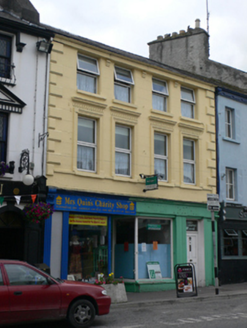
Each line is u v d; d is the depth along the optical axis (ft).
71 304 31.01
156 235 58.03
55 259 46.83
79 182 49.88
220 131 67.72
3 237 45.37
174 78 62.28
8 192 43.39
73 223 49.62
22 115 46.06
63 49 50.78
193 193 62.28
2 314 28.25
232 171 69.72
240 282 66.28
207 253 62.49
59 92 49.42
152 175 54.95
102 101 53.57
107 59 54.95
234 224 67.21
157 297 48.01
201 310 39.75
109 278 43.68
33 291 29.58
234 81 79.66
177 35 84.79
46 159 47.26
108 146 53.52
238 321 33.63
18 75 46.34
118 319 35.06
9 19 45.62
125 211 53.83
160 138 60.70
